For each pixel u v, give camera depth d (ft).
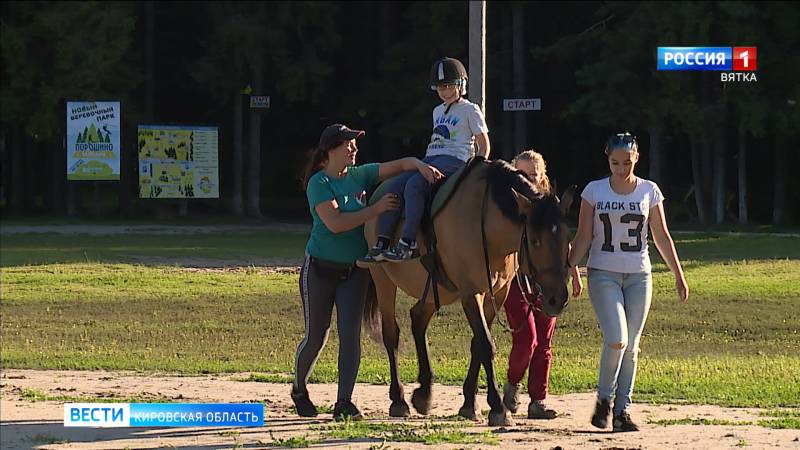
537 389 33.01
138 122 144.25
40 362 46.55
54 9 137.28
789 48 125.29
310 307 32.73
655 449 26.66
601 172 154.92
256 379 42.01
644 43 125.29
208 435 30.01
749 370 42.19
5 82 145.28
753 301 63.26
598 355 47.83
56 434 30.40
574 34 143.02
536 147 156.97
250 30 140.67
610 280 30.01
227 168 175.94
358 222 31.71
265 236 118.42
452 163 33.14
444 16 140.87
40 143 176.96
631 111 126.00
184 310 63.16
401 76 149.69
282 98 161.68
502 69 143.95
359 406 35.83
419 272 32.81
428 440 27.84
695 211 143.54
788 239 104.99
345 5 161.99
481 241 30.73
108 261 86.38
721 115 124.67
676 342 51.67
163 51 161.38
